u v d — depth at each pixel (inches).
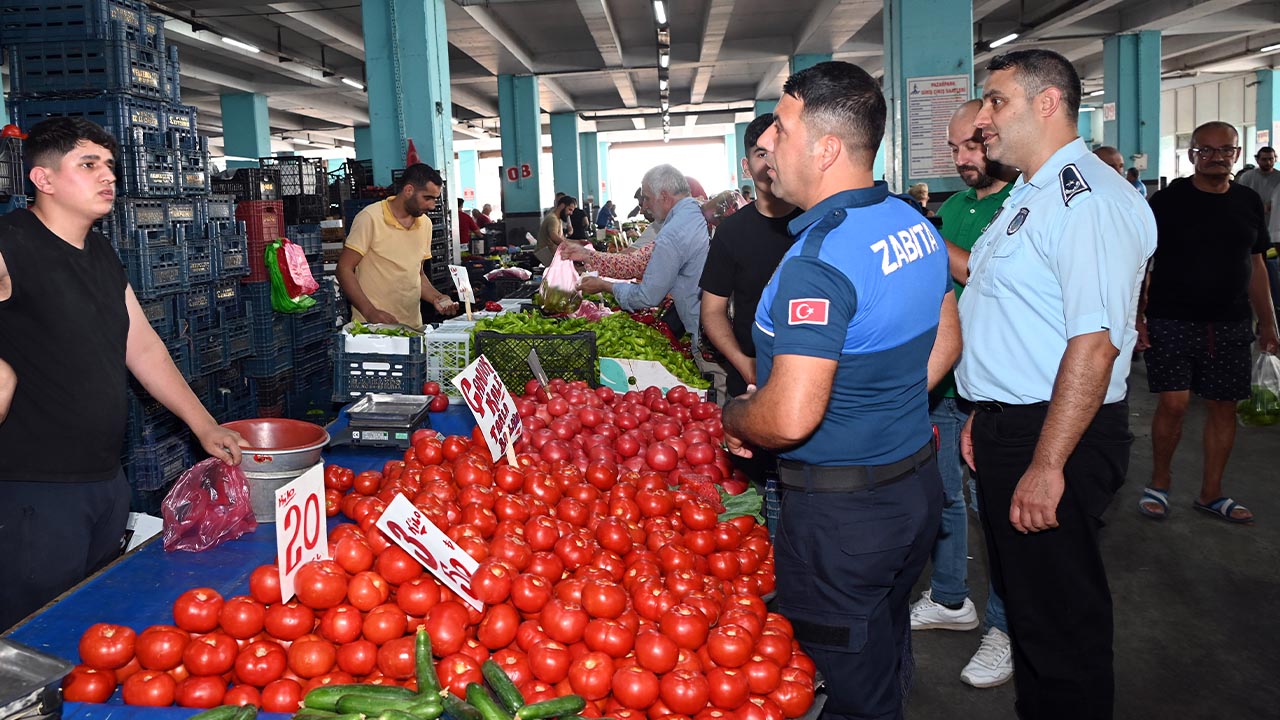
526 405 127.3
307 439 103.7
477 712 60.6
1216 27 717.3
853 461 73.5
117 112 170.7
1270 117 1005.8
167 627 68.6
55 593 100.0
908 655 88.6
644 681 66.8
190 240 194.2
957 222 134.3
